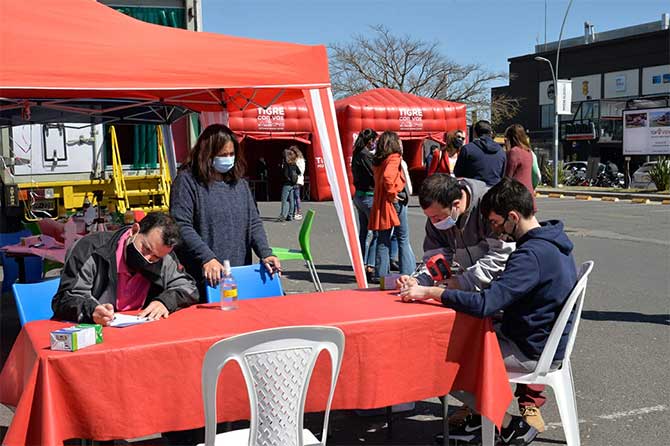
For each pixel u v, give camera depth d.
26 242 6.79
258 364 2.88
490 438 3.54
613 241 12.99
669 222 16.27
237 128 20.72
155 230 3.56
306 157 23.58
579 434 4.14
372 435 4.26
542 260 3.63
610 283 8.91
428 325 3.52
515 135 7.95
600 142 47.19
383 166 8.10
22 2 4.90
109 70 4.59
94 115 9.09
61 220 7.66
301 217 17.39
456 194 3.97
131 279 3.70
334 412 4.63
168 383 3.06
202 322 3.45
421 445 4.11
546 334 3.73
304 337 2.92
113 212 8.12
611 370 5.45
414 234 13.93
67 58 4.50
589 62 59.59
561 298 3.69
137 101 8.29
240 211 4.61
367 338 3.40
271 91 7.36
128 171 11.41
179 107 8.95
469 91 49.78
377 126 22.30
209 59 4.99
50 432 2.79
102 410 2.94
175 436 4.05
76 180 10.73
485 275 3.89
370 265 8.98
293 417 2.98
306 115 21.73
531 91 64.12
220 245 4.51
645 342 6.22
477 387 3.55
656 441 4.16
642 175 29.98
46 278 8.48
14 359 3.37
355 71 48.91
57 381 2.86
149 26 5.34
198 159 4.48
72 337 2.92
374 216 8.28
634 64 56.56
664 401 4.80
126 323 3.40
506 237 4.01
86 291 3.61
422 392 3.54
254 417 2.92
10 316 6.98
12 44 4.43
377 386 3.44
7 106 7.35
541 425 4.02
